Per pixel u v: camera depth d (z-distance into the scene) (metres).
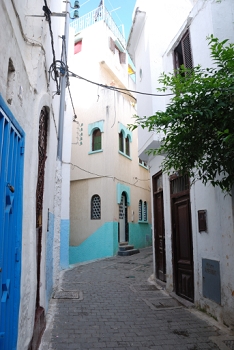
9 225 2.50
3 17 2.16
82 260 14.01
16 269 2.68
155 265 7.98
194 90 3.60
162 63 7.44
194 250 5.51
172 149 3.99
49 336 3.97
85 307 5.41
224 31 5.07
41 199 4.55
